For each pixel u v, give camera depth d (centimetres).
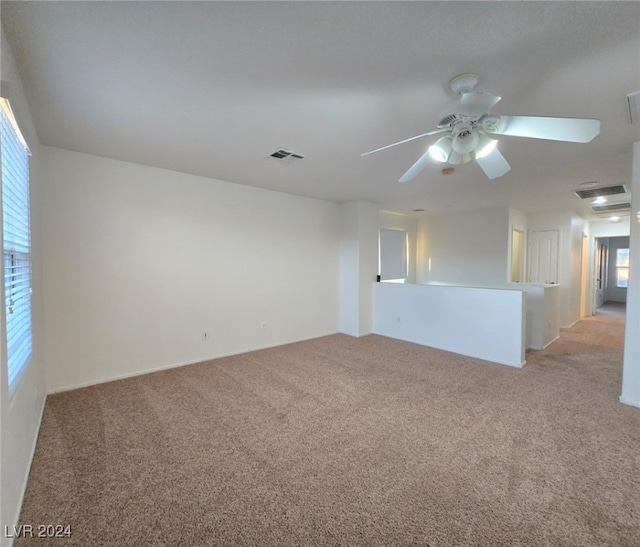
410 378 344
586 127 172
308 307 516
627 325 281
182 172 373
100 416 257
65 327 305
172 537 147
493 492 174
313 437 229
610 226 740
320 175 380
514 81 184
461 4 128
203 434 232
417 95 200
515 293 386
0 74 134
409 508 163
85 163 312
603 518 156
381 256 657
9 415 146
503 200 525
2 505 131
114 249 332
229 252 421
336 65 170
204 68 172
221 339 417
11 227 167
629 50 155
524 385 324
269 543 144
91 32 144
